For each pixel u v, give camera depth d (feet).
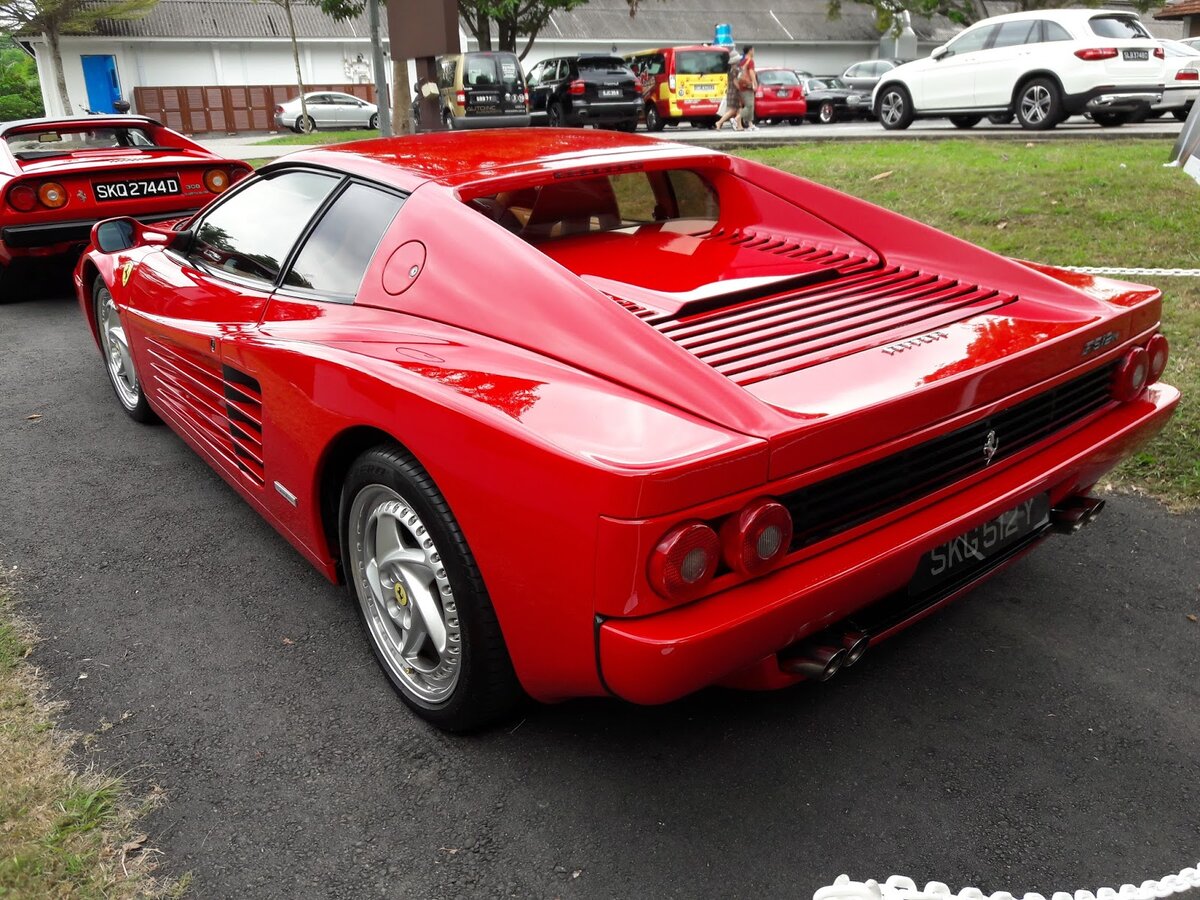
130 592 10.27
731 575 6.15
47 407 15.98
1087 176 24.75
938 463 7.16
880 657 9.04
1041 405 7.91
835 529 6.66
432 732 8.02
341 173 9.42
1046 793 7.25
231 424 10.32
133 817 7.06
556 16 129.39
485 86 60.03
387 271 8.38
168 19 120.88
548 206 9.41
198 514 12.09
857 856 6.68
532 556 6.31
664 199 10.62
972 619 9.62
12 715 8.20
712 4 140.05
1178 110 45.65
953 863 6.61
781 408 6.42
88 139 23.18
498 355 7.18
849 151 33.06
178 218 21.80
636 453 5.84
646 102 72.18
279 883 6.52
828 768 7.54
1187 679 8.60
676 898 6.36
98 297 14.56
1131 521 11.52
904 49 132.87
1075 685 8.55
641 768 7.57
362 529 8.36
